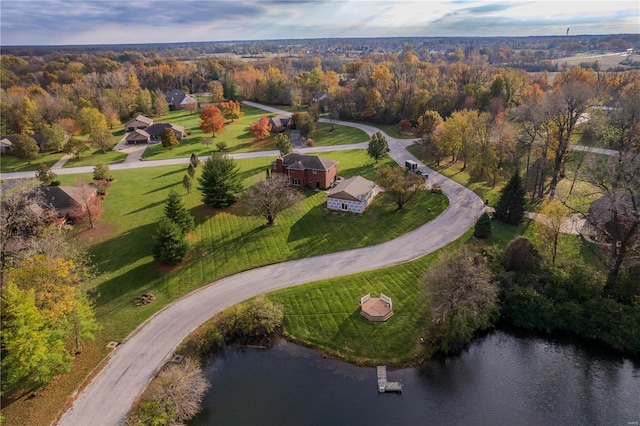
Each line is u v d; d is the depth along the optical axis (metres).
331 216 67.38
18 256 39.03
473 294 39.50
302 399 35.44
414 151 102.00
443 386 36.62
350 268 52.78
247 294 48.50
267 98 183.75
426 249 56.16
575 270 44.16
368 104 136.38
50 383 36.44
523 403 34.94
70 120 124.12
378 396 35.66
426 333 41.66
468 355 40.09
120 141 123.75
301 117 121.19
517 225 61.81
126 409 34.28
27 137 102.81
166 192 79.88
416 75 153.50
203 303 47.31
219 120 123.06
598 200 57.69
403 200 67.88
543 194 71.75
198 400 34.78
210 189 69.19
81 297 40.31
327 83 190.38
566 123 67.50
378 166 91.44
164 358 39.78
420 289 47.59
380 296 46.78
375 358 39.50
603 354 39.91
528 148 72.38
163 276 52.44
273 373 38.28
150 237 61.59
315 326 43.44
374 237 60.16
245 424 33.12
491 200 70.56
